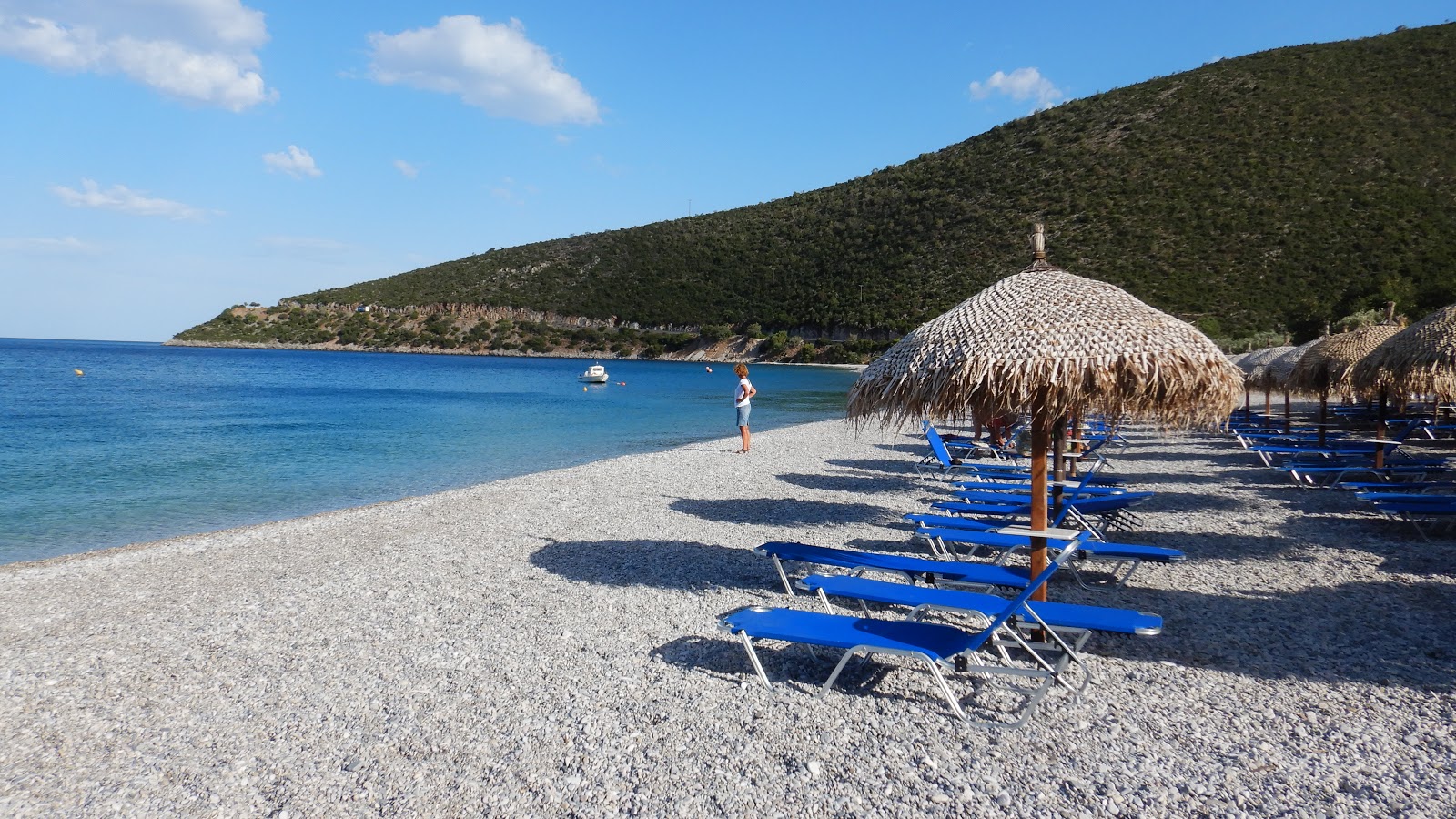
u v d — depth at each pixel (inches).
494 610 210.7
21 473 533.3
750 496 384.5
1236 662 165.3
